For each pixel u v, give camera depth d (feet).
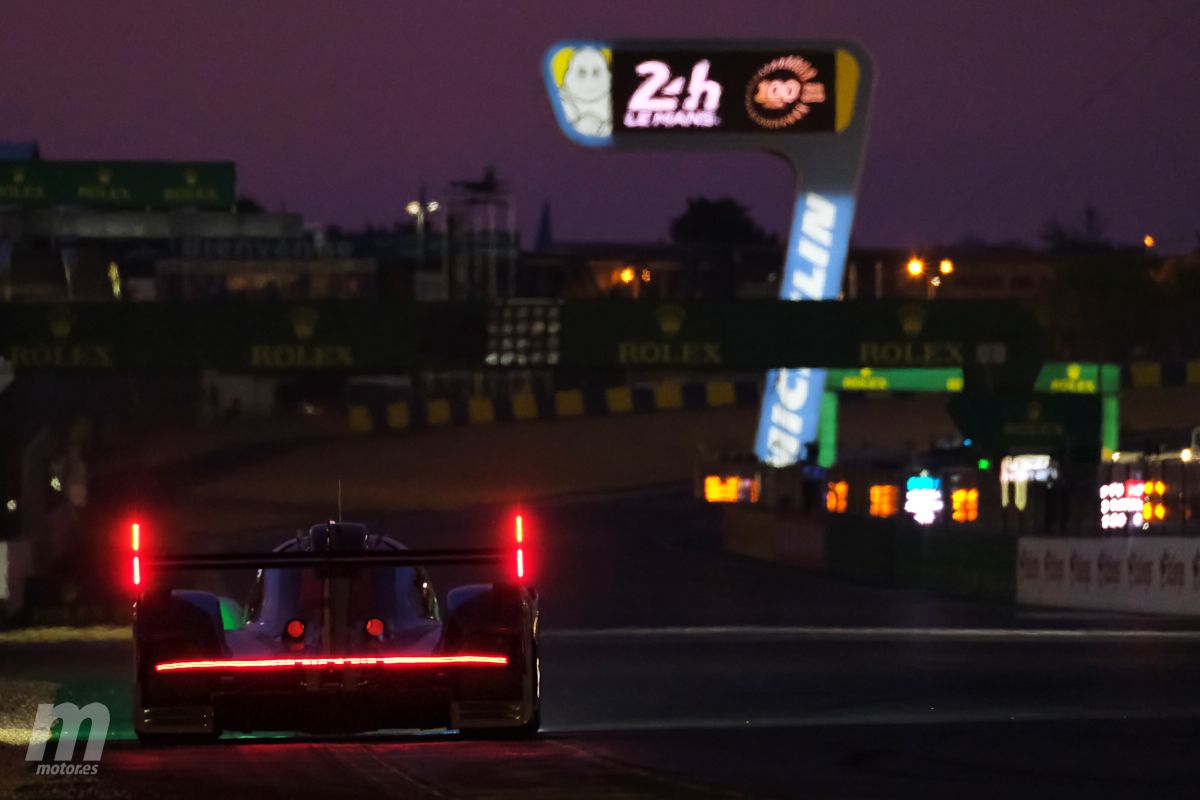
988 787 111.34
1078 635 281.13
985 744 134.21
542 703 186.09
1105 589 348.79
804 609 360.48
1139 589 340.39
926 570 419.54
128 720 169.68
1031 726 147.23
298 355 533.96
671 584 446.19
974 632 291.58
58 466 435.94
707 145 590.14
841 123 585.63
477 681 131.75
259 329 534.37
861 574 461.37
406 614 137.39
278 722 131.23
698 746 134.31
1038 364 545.03
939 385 629.92
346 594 131.23
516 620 131.03
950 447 653.71
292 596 137.08
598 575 481.05
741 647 263.49
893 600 388.37
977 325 545.85
